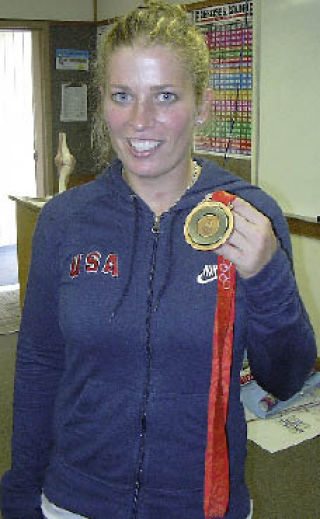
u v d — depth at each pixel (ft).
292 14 9.74
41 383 3.55
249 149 11.40
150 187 3.21
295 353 2.88
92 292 3.14
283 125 10.31
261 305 2.67
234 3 11.30
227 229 2.54
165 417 3.06
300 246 10.39
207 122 3.34
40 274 3.40
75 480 3.26
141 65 2.86
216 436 2.97
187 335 2.99
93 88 3.66
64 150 12.54
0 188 19.36
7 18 15.42
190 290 3.04
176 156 3.05
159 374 3.06
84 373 3.19
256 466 7.84
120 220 3.24
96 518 3.19
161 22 2.92
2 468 7.75
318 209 9.87
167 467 3.09
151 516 3.12
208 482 2.99
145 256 3.15
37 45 16.11
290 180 10.36
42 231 3.41
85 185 3.50
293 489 7.38
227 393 2.94
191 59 2.95
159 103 2.94
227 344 2.94
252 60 10.96
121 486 3.15
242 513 3.22
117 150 3.12
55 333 3.49
